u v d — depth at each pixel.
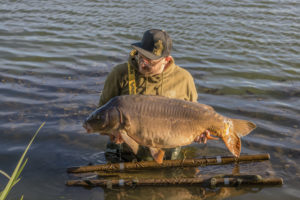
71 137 5.08
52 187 4.06
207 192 4.04
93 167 4.37
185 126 3.90
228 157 4.63
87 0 12.20
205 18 10.59
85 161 4.61
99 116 3.88
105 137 5.16
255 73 7.39
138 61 4.26
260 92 6.61
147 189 4.07
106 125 3.88
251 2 12.41
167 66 4.40
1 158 4.53
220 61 7.91
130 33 9.32
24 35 9.01
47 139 5.00
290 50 8.62
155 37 3.96
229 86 6.79
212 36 9.27
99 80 6.88
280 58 8.17
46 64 7.49
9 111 5.62
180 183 4.14
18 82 6.64
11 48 8.20
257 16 10.94
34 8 11.21
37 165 4.45
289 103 6.21
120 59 7.86
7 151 4.67
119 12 10.95
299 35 9.52
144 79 4.40
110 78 4.56
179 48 8.48
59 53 8.05
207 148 5.03
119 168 4.43
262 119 5.67
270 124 5.54
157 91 4.41
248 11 11.41
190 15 10.80
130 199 3.91
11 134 5.04
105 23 10.00
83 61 7.71
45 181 4.16
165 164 4.52
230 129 3.99
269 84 6.95
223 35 9.35
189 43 8.79
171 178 4.18
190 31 9.52
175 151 4.75
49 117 5.53
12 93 6.20
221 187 4.14
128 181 4.09
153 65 4.15
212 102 6.16
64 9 11.17
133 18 10.41
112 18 10.38
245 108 5.99
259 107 6.04
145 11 11.08
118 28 9.66
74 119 5.52
